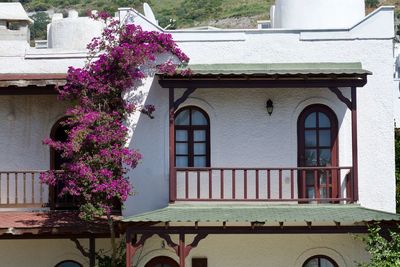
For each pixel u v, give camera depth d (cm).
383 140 2172
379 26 2188
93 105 2069
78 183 1984
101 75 2100
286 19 2383
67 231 2048
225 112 2177
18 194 2297
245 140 2172
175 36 2194
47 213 2241
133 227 1942
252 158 2169
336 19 2355
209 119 2177
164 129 2164
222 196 2055
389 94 2175
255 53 2194
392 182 2166
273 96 2175
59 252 2188
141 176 2158
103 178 1978
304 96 2167
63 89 2145
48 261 2184
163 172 2161
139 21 2198
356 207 2047
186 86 2056
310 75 2009
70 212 2262
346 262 2111
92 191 1973
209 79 2052
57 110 2317
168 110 2156
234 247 2134
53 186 2280
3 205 2250
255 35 2198
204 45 2195
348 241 2116
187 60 2156
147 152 2159
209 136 2177
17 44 2345
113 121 2019
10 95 2267
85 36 2520
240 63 2186
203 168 2058
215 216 1948
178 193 2159
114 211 2189
